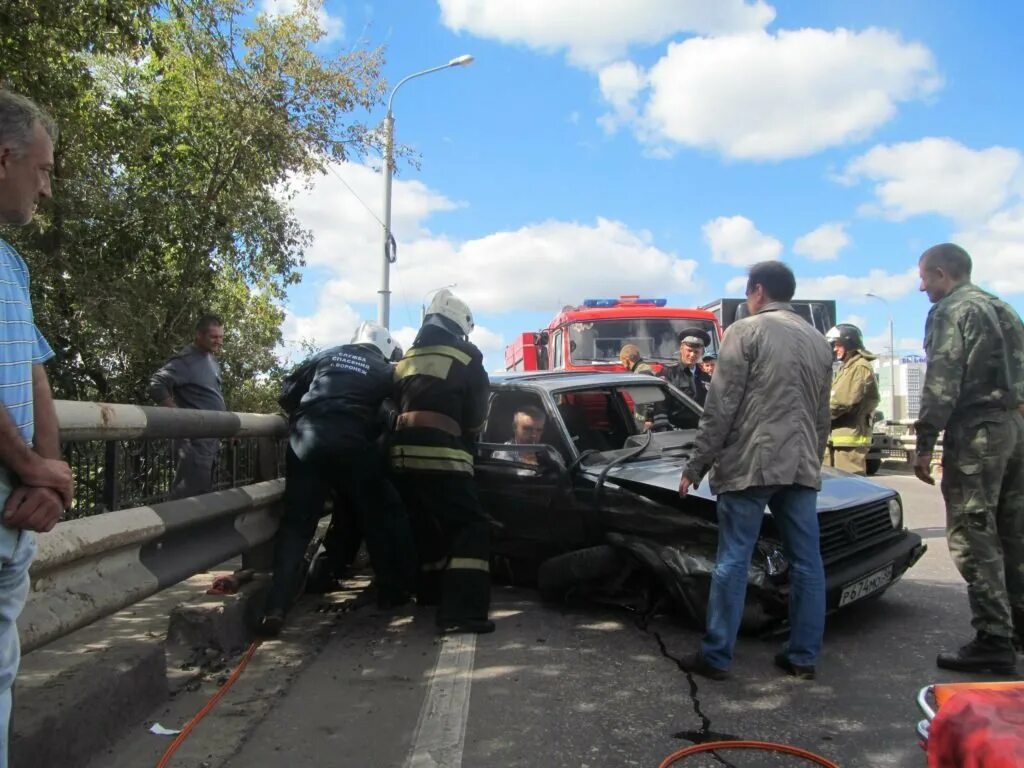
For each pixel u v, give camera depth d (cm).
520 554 557
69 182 845
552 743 325
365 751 319
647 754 316
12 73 701
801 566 396
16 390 200
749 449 386
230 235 1023
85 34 720
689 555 450
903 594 553
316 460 483
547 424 563
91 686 310
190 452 424
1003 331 405
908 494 1091
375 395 507
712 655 395
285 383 535
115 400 925
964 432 406
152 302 935
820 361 401
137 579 343
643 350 1339
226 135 980
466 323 519
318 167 1071
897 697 372
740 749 320
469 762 309
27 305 210
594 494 502
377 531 517
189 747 321
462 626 469
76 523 305
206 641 430
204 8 941
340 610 534
